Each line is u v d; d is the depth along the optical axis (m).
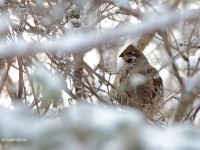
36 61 7.65
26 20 7.79
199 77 6.29
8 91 8.92
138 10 7.56
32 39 7.62
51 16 7.67
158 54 11.68
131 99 8.26
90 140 2.86
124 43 11.76
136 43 12.14
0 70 8.45
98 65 7.98
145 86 9.05
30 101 9.08
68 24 7.88
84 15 7.94
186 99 6.08
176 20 3.81
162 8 8.36
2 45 3.53
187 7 9.64
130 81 8.82
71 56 7.52
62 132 2.98
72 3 7.87
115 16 9.16
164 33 6.63
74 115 3.03
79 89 7.87
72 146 2.87
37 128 3.14
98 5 7.93
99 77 7.42
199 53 10.96
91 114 3.03
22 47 3.54
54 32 7.65
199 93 7.44
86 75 7.75
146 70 9.30
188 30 9.80
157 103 9.13
